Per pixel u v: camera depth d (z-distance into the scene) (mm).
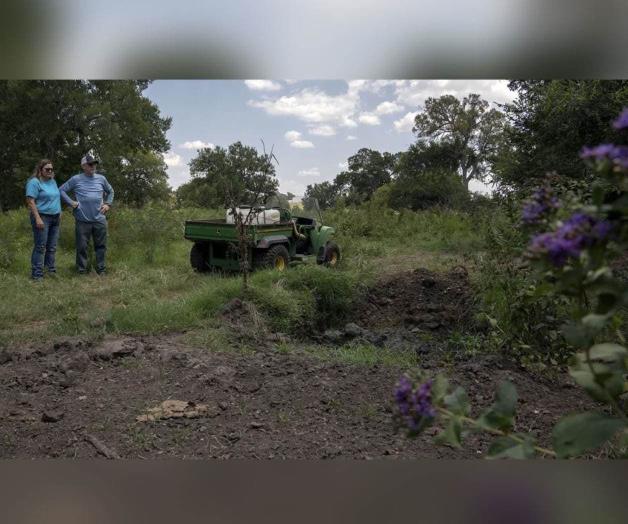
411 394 1612
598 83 10516
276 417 4004
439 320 7492
